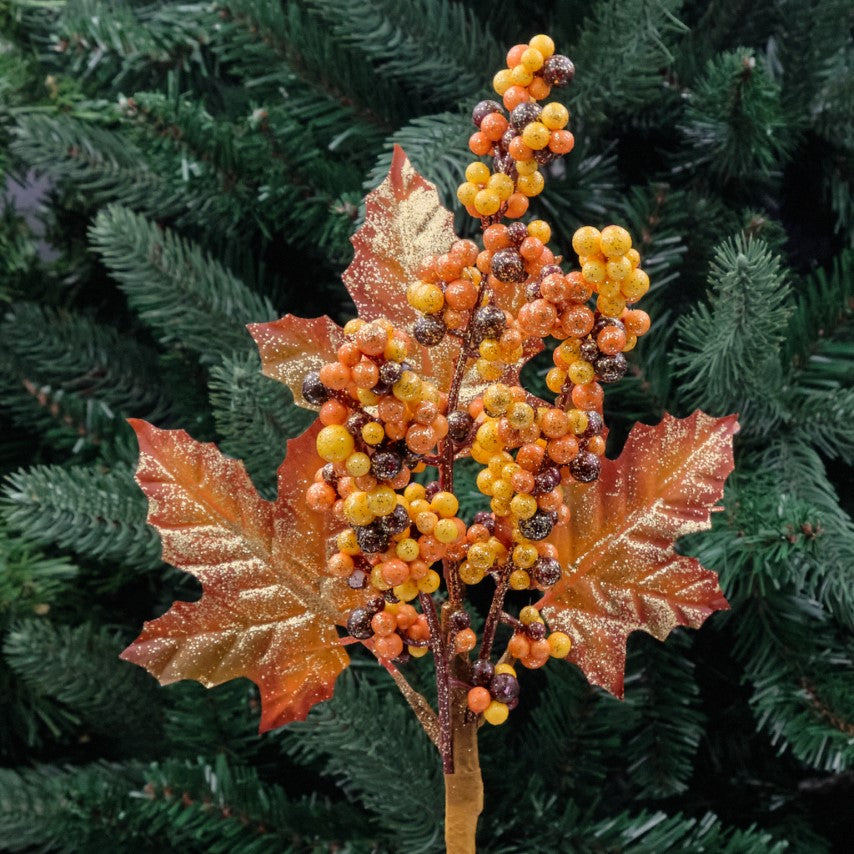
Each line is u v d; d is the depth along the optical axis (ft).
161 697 3.18
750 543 2.66
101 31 3.10
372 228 2.18
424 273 2.00
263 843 2.81
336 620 2.17
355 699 2.72
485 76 2.91
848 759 2.75
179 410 3.42
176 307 3.03
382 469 1.92
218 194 3.06
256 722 2.99
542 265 1.97
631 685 2.90
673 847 2.75
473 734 2.17
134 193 3.17
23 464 3.59
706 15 3.01
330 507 2.04
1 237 3.44
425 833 2.74
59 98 3.20
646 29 2.65
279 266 3.40
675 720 2.87
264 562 2.15
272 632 2.16
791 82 2.98
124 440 3.34
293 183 3.02
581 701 2.87
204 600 2.13
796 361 2.96
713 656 3.08
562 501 2.13
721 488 2.13
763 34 3.03
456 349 2.16
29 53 3.33
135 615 3.44
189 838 2.93
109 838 2.90
